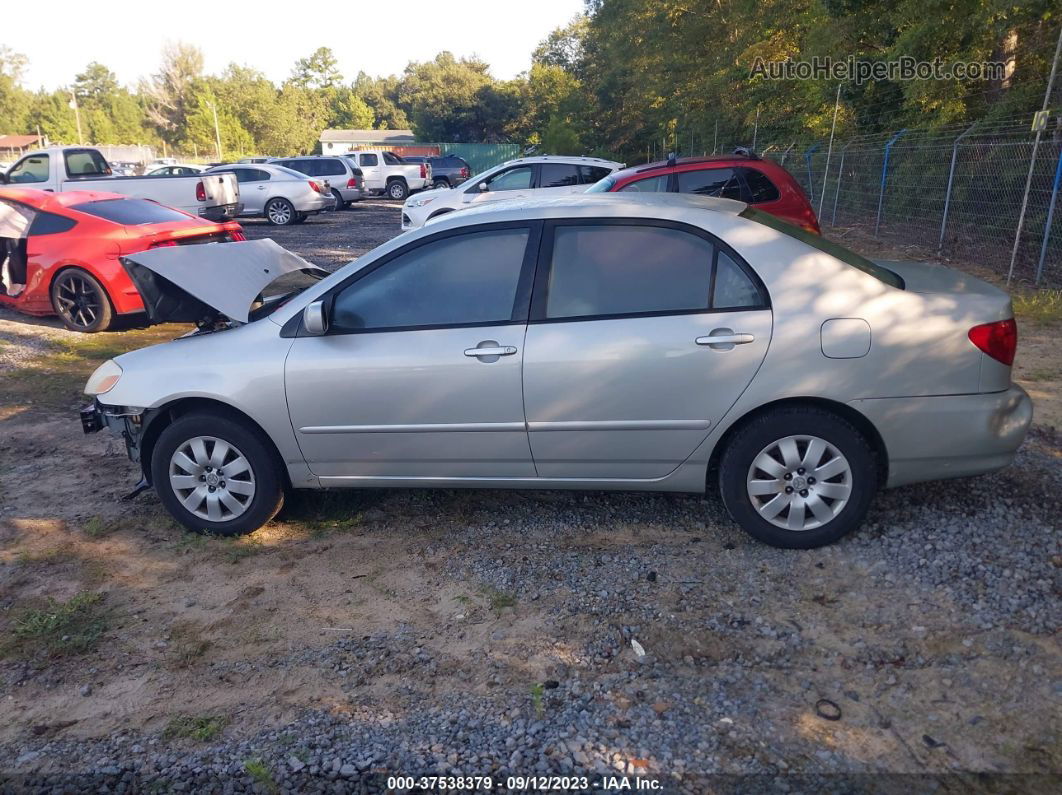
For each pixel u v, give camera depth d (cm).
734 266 393
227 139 8250
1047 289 991
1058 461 493
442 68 10300
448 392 411
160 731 306
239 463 445
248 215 2397
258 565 426
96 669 344
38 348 901
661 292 399
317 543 447
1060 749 271
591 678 321
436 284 420
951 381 379
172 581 414
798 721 291
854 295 385
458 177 4044
